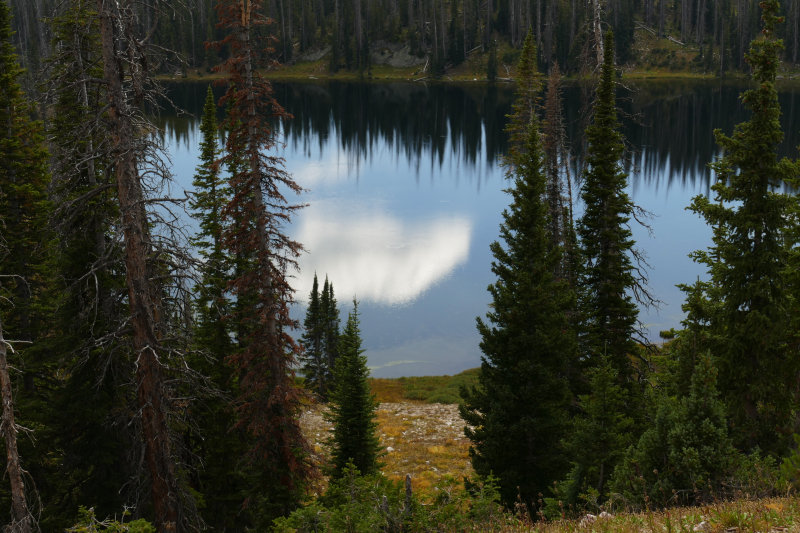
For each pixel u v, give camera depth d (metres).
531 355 18.73
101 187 13.76
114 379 19.41
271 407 20.31
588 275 25.02
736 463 11.23
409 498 11.49
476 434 19.27
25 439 19.64
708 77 179.12
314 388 47.00
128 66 13.80
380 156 141.75
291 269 69.62
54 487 21.08
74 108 18.38
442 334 54.53
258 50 19.55
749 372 18.47
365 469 24.17
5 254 20.52
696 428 11.40
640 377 24.55
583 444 14.77
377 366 49.25
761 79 17.91
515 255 19.81
